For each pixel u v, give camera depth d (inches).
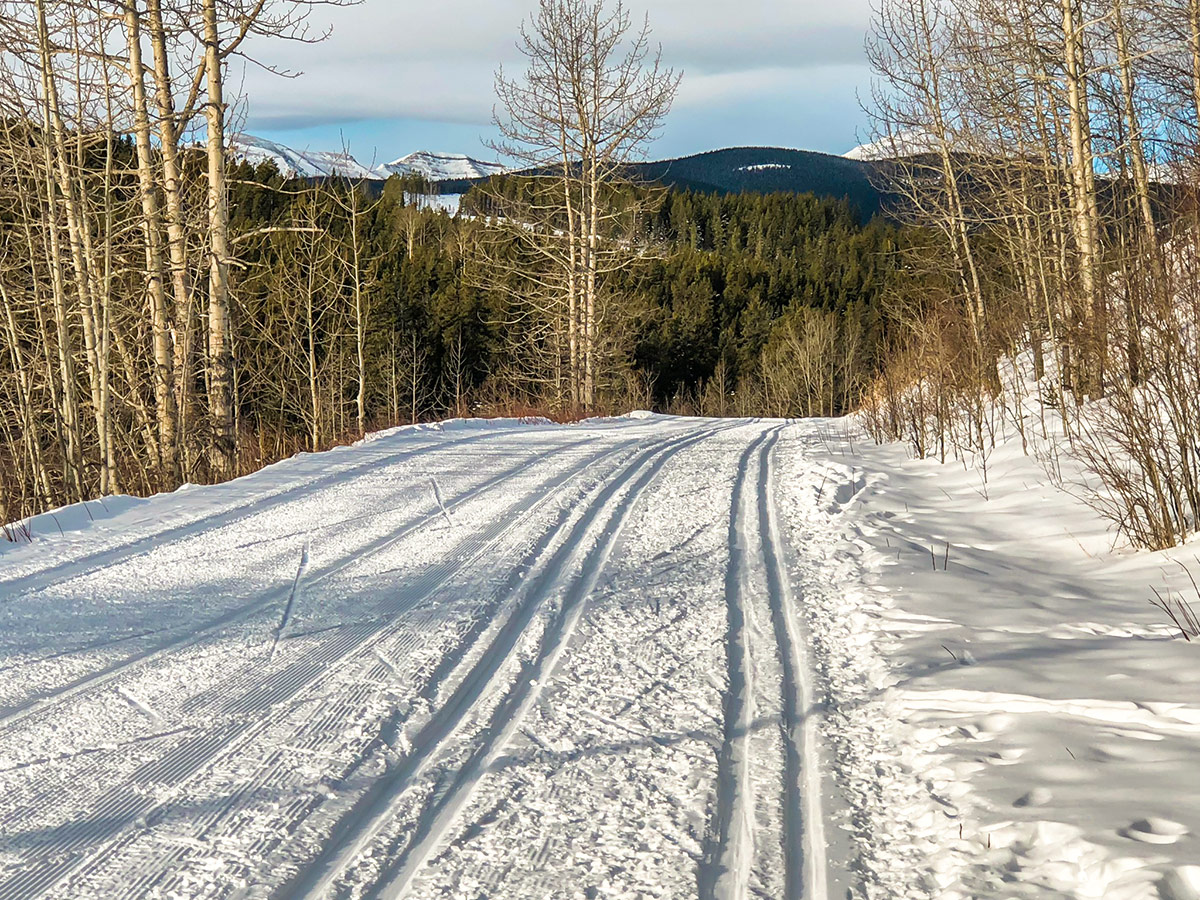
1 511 596.7
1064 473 386.3
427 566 280.4
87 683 190.2
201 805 140.4
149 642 215.5
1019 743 152.9
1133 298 306.2
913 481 442.0
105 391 520.1
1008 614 226.4
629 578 267.1
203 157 628.1
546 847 128.4
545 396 1267.2
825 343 2304.4
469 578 266.7
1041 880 116.3
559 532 324.2
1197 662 181.0
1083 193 532.4
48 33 496.7
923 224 800.3
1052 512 340.5
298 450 676.1
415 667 198.2
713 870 123.3
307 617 233.3
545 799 141.8
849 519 343.9
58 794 143.9
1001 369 642.8
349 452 523.2
